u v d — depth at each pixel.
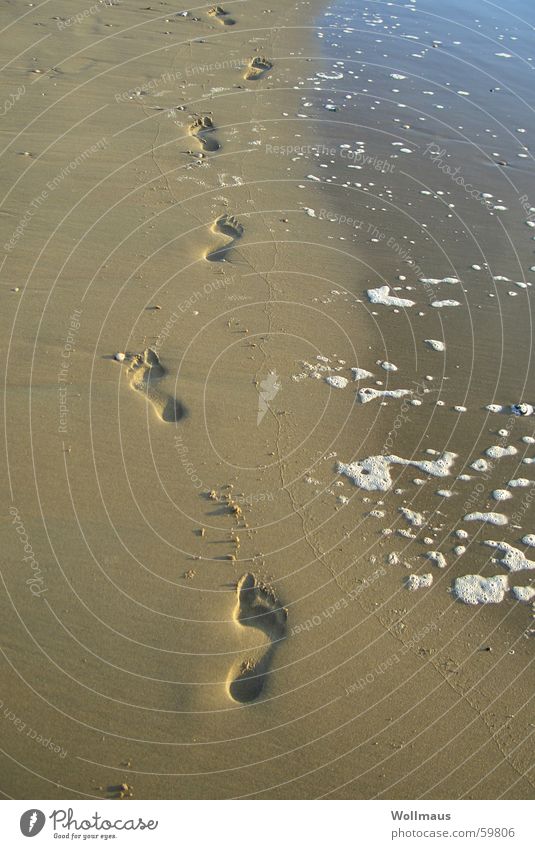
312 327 5.47
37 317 5.23
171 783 2.96
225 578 3.73
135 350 5.07
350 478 4.34
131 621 3.49
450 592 3.76
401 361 5.26
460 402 4.95
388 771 3.03
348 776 3.01
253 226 6.52
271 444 4.50
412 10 12.56
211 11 11.33
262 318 5.50
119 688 3.23
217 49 9.98
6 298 5.36
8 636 3.37
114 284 5.64
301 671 3.35
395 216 6.91
